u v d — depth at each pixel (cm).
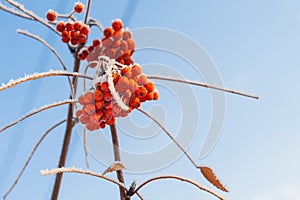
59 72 73
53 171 71
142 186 75
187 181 74
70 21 83
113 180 75
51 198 84
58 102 78
